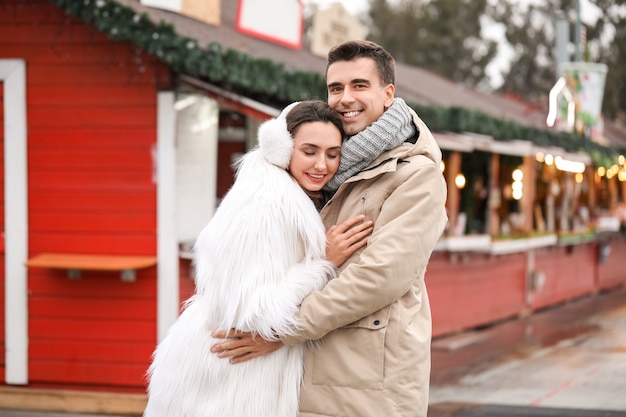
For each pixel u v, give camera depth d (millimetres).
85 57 5973
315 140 2752
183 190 6035
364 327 2699
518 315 10938
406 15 31547
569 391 6555
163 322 5891
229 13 10086
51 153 6043
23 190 6066
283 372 2762
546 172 11031
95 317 5984
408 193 2703
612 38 26453
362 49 2859
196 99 6039
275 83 5840
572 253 12898
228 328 2684
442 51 31625
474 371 7414
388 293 2633
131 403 5891
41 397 6012
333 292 2629
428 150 2793
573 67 12227
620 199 15508
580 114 12281
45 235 6062
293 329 2646
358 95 2836
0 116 6098
